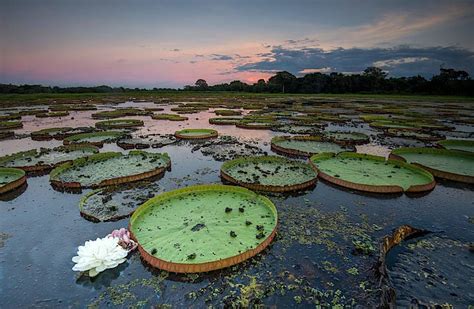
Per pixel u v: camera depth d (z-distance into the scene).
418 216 3.92
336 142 8.01
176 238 3.11
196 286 2.57
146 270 2.76
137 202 4.19
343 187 4.87
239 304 2.38
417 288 2.55
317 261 2.92
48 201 4.29
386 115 14.75
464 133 9.97
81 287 2.57
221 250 2.91
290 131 10.02
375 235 3.43
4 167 5.42
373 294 2.48
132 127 10.94
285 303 2.40
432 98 28.53
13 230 3.48
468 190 4.82
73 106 18.95
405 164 5.65
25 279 2.66
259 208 3.81
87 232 3.42
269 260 2.92
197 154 6.95
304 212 3.99
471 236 3.42
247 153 7.04
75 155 6.66
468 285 2.59
